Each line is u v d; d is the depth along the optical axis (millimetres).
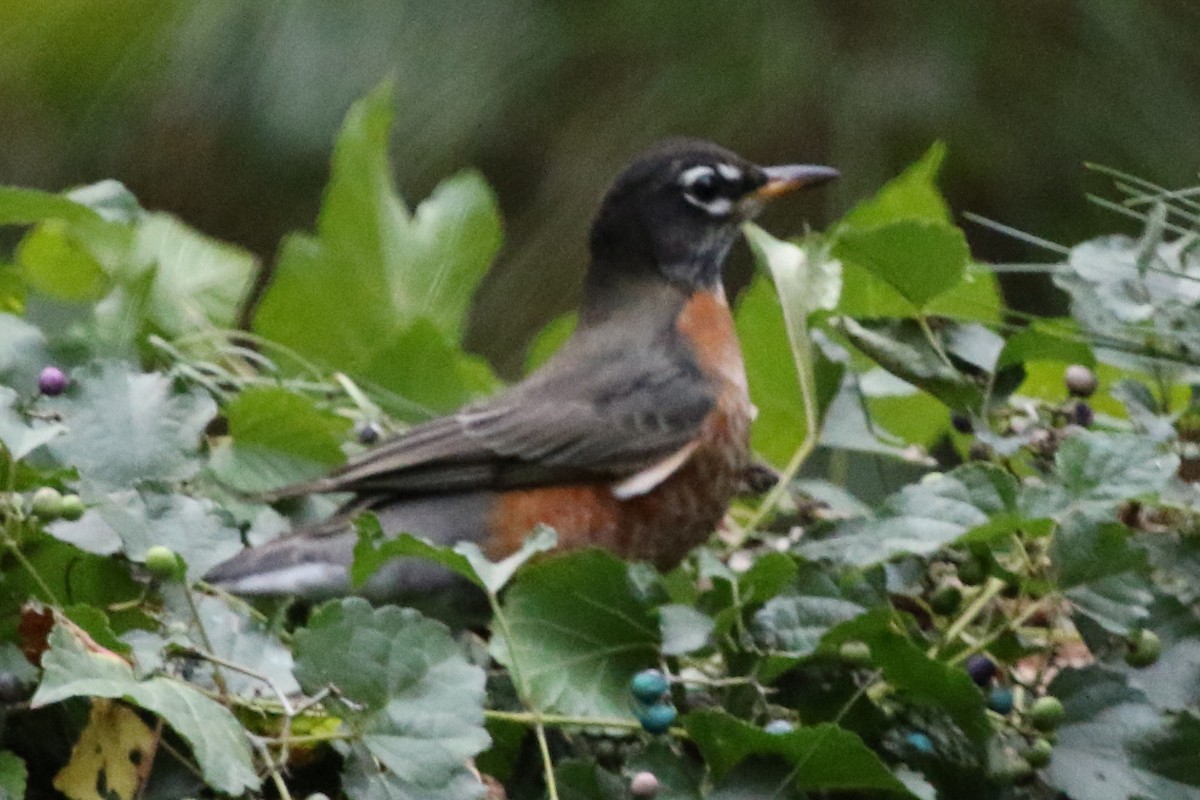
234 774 4676
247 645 5363
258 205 11430
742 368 8016
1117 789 5301
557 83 11359
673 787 5246
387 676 5000
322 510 7254
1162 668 5535
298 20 11281
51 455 5793
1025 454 6340
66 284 7672
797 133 11156
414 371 7617
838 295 6590
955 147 10992
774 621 5469
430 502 7211
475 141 11305
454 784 5004
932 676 5367
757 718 5500
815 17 11266
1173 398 6824
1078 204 11039
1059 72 11078
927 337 6414
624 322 8078
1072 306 6457
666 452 7453
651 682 5316
